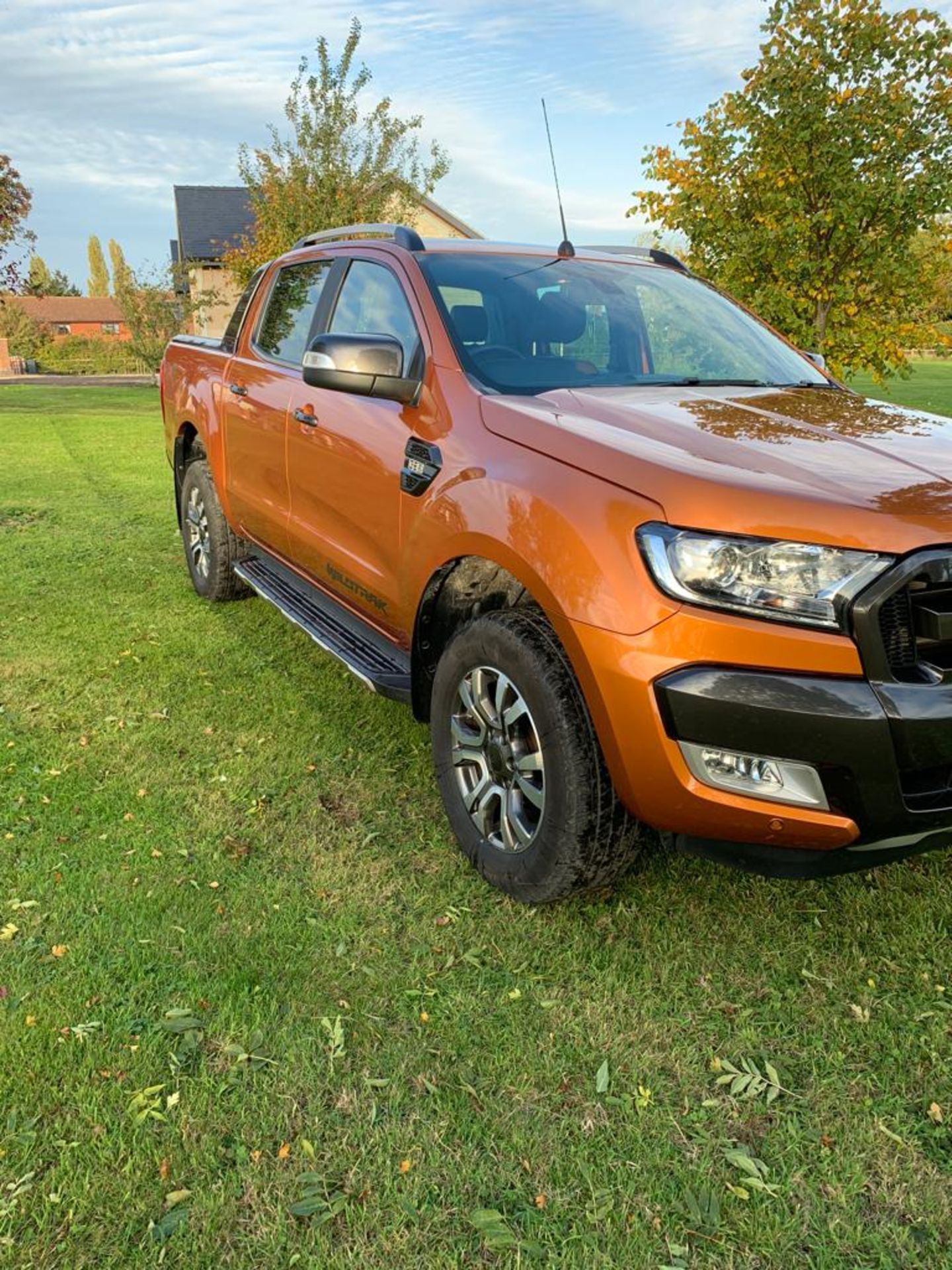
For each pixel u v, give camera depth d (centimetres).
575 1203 180
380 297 372
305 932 259
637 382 335
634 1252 171
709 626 216
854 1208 181
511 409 281
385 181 2116
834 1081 212
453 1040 221
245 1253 168
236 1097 202
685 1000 237
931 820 224
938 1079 213
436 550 291
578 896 270
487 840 283
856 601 212
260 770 357
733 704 214
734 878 289
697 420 272
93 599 575
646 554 224
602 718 232
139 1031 219
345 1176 184
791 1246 173
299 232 2084
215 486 526
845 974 247
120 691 430
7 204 2638
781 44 902
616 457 241
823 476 230
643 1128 198
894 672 215
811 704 211
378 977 241
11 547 707
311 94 2064
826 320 931
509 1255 169
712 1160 191
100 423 1728
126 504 895
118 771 352
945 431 284
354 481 348
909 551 213
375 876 288
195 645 493
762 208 929
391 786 346
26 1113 196
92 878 281
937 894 283
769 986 242
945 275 923
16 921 260
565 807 248
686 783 224
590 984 241
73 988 233
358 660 350
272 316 474
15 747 370
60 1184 180
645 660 222
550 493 248
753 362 368
